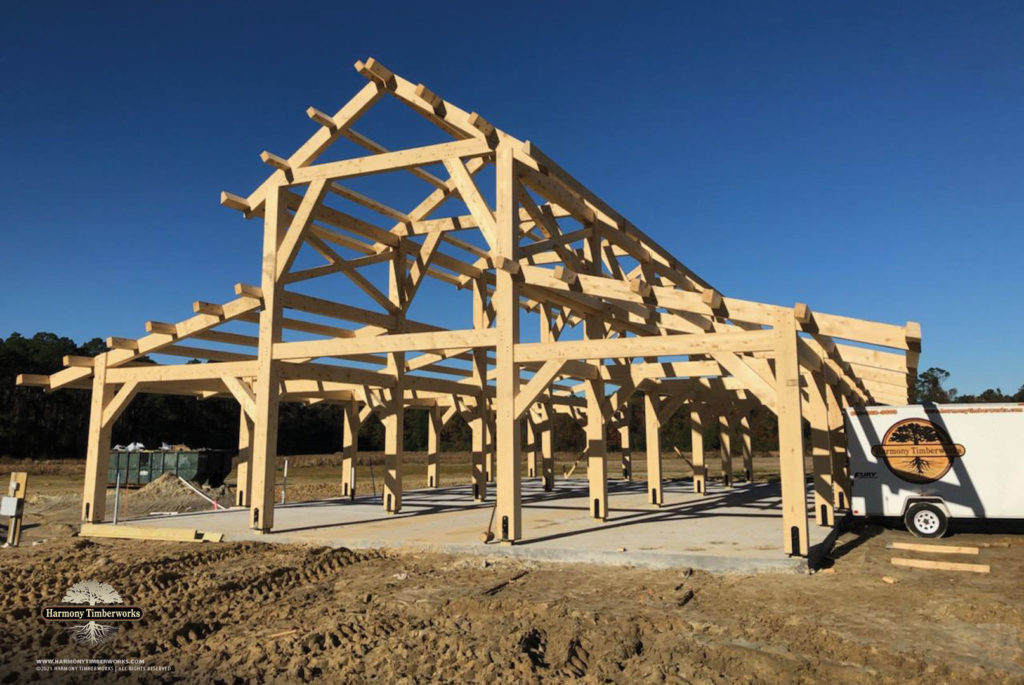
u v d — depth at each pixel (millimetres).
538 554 8031
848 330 7438
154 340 11695
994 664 4438
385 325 12438
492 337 8914
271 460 10203
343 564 8203
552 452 18078
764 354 12258
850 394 13430
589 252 11164
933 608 5801
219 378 10852
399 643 5059
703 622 5383
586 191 10594
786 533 7395
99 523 11531
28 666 4641
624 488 18516
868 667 4480
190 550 9148
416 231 12875
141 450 22297
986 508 10359
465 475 31516
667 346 7965
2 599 6527
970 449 10578
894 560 7816
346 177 10289
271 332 10320
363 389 17266
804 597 6172
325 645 5070
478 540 8789
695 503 13508
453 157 9445
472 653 4758
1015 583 6867
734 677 4363
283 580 7312
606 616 5535
